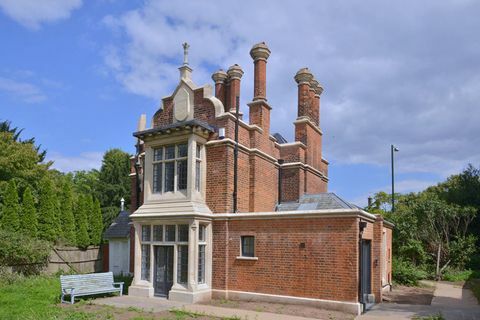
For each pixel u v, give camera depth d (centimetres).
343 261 1254
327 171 2409
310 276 1308
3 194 2481
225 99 2097
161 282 1550
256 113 1808
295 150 1978
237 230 1482
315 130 2186
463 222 2592
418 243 2338
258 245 1427
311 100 2216
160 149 1662
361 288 1270
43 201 2472
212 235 1528
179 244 1509
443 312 1252
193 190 1522
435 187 4050
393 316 1179
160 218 1538
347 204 1675
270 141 1880
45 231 2427
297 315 1175
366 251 1425
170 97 1748
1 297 1464
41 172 3075
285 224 1379
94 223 2852
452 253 2395
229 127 1595
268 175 1827
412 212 2489
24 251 2039
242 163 1656
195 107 1683
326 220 1300
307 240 1327
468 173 3192
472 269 2448
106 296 1562
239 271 1455
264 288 1393
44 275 2152
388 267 1812
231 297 1449
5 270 1942
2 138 2953
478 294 1634
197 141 1566
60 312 1197
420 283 2038
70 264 2448
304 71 2084
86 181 5262
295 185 1936
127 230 2648
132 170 2133
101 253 2861
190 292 1418
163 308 1290
